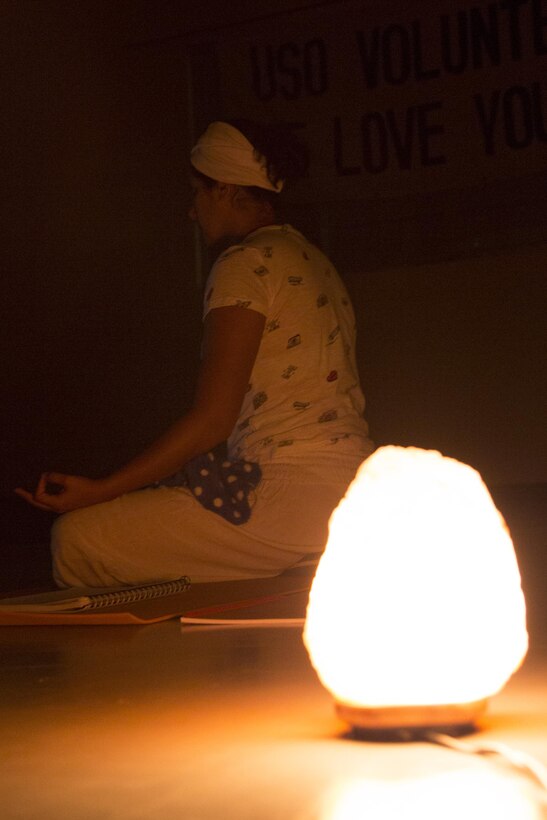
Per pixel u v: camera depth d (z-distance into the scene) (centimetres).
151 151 878
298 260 378
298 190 810
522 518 618
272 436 374
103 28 880
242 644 254
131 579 364
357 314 805
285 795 136
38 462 917
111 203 893
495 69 756
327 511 372
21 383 919
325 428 377
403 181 786
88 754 161
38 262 914
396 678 152
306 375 375
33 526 773
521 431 767
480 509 150
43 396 915
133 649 255
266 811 130
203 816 130
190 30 841
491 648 151
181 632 279
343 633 152
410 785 136
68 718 185
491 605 149
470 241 775
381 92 787
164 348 884
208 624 290
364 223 799
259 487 368
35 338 916
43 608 311
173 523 362
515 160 757
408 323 794
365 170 795
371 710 154
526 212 760
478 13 757
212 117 848
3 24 910
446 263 782
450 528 147
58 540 363
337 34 796
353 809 129
